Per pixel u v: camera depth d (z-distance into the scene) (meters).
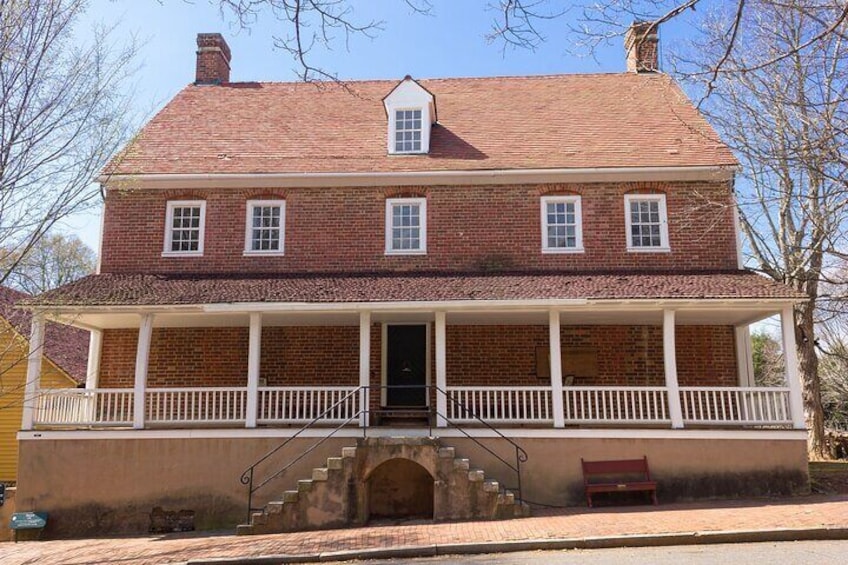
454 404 16.42
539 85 22.00
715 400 14.04
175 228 17.77
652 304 14.06
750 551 9.11
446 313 15.50
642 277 15.65
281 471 13.54
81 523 13.79
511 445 13.82
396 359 17.20
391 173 17.31
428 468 12.79
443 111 20.58
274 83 22.58
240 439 14.03
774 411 15.27
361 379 14.23
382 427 14.34
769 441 13.56
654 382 16.69
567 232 17.36
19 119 12.36
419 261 17.22
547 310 14.67
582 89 21.53
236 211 17.72
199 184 17.64
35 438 14.08
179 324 16.94
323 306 14.27
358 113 20.53
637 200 17.36
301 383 16.97
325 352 17.11
